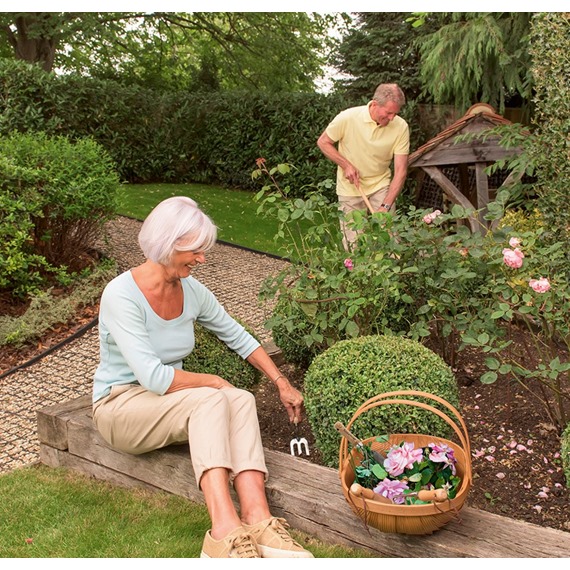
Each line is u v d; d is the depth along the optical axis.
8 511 2.76
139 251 7.27
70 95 11.48
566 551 2.15
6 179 5.34
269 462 2.73
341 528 2.41
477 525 2.29
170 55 17.70
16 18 13.41
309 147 11.41
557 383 3.12
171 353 2.74
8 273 5.32
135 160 12.45
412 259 3.69
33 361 4.62
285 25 15.38
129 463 2.90
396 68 10.77
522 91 7.98
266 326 3.51
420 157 7.28
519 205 5.83
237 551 2.13
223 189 12.41
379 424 2.60
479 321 3.27
